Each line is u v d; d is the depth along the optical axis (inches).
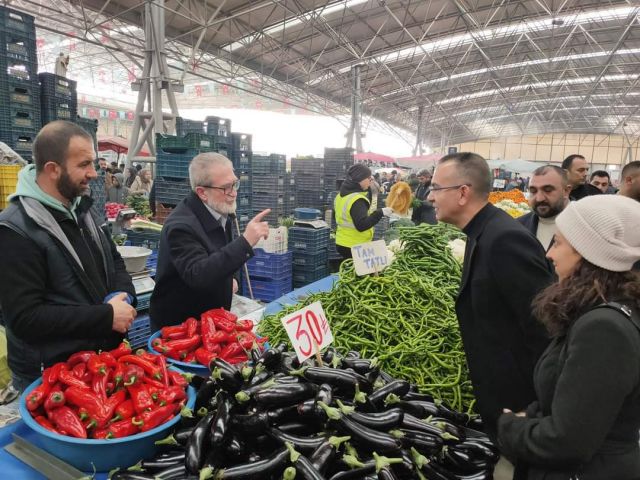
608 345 47.4
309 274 286.8
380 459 56.1
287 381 66.1
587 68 1186.6
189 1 597.9
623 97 1486.2
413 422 66.4
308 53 919.0
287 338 112.5
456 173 79.3
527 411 61.7
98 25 586.6
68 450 58.3
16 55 203.3
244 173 288.2
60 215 82.8
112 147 648.4
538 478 56.1
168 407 63.7
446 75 1168.2
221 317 93.0
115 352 72.6
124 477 56.3
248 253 95.2
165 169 241.3
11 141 205.0
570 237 52.0
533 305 61.5
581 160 190.5
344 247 212.5
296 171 462.9
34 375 82.0
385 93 1358.3
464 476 65.2
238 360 85.4
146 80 415.5
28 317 74.9
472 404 91.2
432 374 96.0
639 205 51.9
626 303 49.9
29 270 76.1
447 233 197.5
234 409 61.6
